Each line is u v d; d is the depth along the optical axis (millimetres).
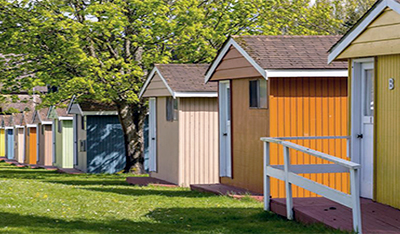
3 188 15492
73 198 14344
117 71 25609
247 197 13719
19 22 24500
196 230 9961
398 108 9586
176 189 17766
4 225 9914
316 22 29547
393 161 9711
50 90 27422
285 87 13680
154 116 21781
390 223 8578
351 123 11023
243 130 15227
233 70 15445
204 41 25312
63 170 31562
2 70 25094
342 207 9781
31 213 11359
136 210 12539
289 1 30125
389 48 9688
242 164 15391
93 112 29828
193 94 18812
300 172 9898
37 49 24406
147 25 24406
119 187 18406
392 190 9742
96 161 30438
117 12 23484
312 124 13820
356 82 10977
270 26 26219
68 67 24891
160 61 24266
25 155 48625
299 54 13891
